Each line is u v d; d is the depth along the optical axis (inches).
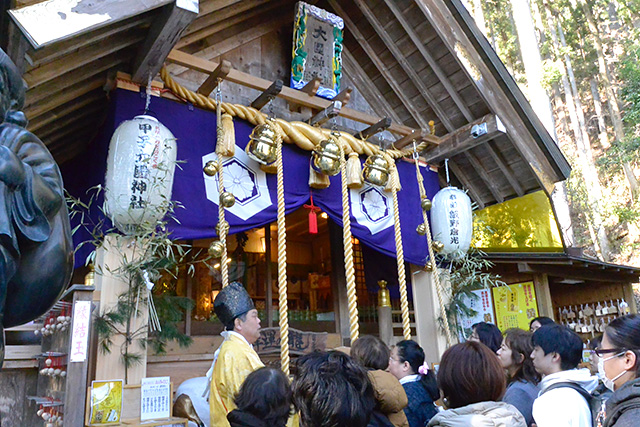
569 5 810.8
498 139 245.0
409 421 95.6
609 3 832.9
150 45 140.9
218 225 163.2
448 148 237.9
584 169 633.6
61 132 180.2
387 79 239.9
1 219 52.6
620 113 741.3
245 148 185.9
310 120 207.6
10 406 154.1
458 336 234.4
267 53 216.7
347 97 191.6
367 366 97.9
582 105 860.0
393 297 268.5
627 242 620.4
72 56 134.0
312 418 57.4
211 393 92.8
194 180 169.0
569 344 82.3
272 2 218.4
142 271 142.6
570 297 336.5
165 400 131.5
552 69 517.0
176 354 197.9
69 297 134.1
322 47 213.0
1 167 53.3
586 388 81.2
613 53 810.8
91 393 121.2
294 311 247.9
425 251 234.5
